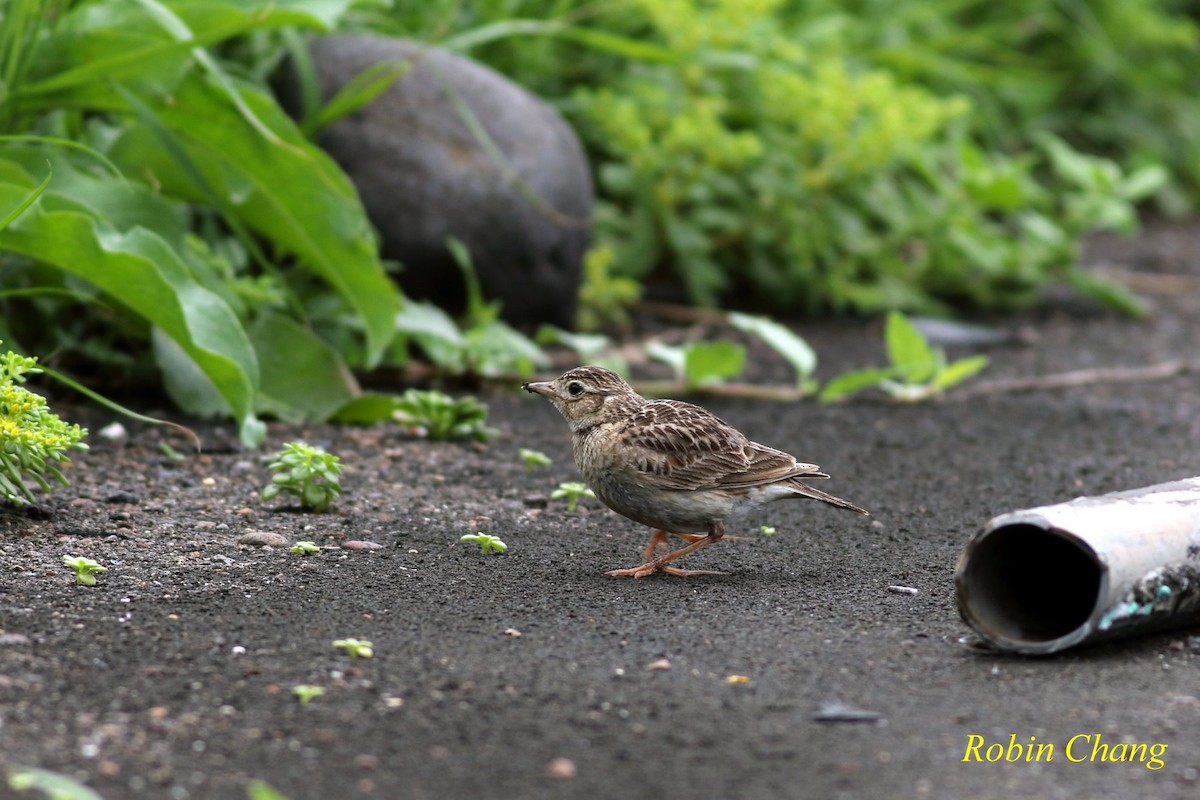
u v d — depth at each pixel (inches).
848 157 727.1
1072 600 316.5
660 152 711.7
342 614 318.0
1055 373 657.0
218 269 491.5
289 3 467.2
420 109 600.7
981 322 768.3
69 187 438.3
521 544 384.8
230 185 468.4
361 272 475.5
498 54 729.6
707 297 735.7
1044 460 497.4
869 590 351.3
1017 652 296.5
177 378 475.8
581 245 637.9
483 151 604.4
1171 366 661.3
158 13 422.0
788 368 645.3
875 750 253.4
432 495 426.3
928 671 292.0
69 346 488.4
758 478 366.9
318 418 488.7
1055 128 1082.7
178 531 374.9
